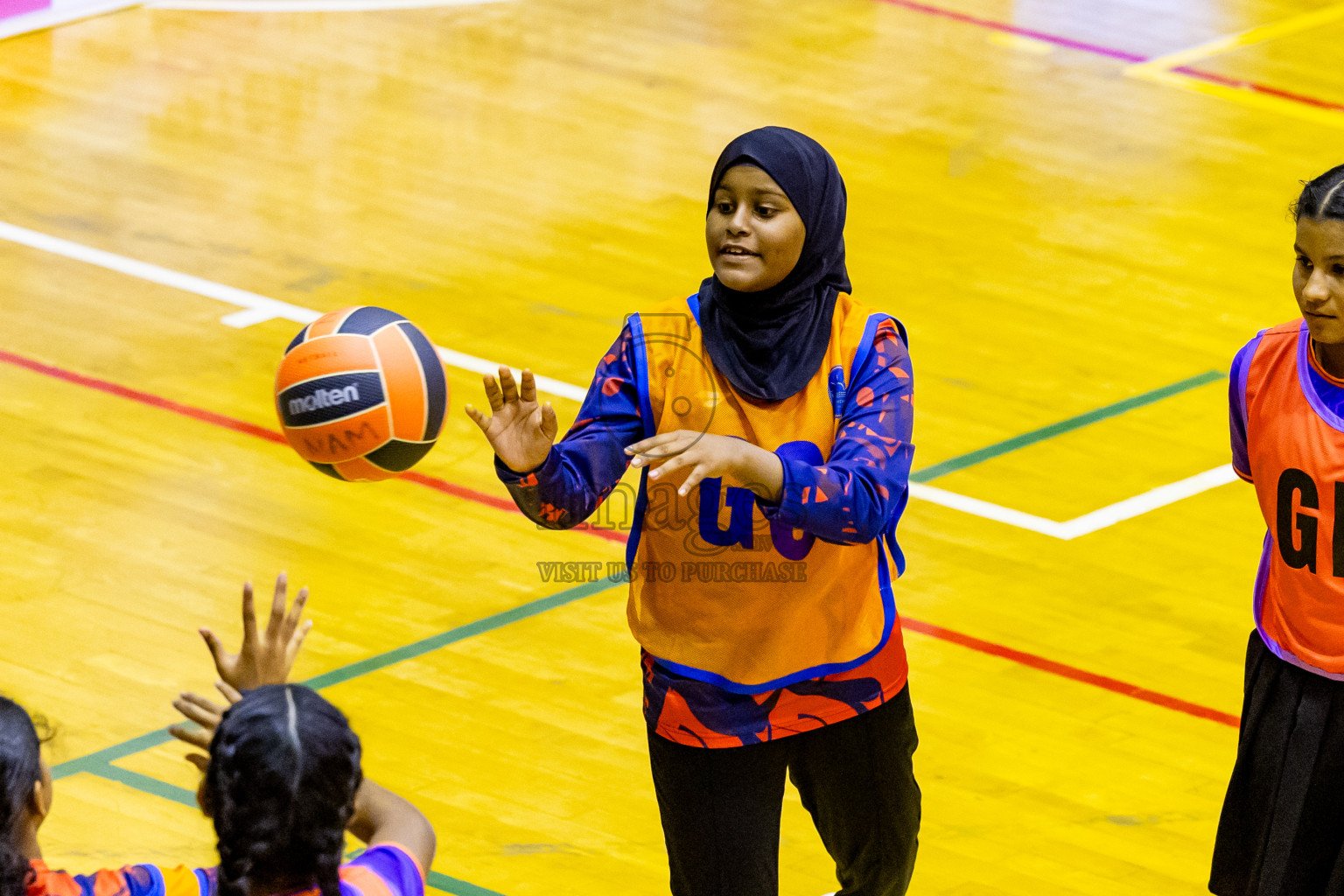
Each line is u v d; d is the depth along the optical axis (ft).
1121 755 51.47
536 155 96.17
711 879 38.01
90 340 75.10
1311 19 121.39
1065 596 59.88
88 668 53.78
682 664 37.52
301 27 113.29
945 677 54.95
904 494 36.06
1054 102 106.22
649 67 108.88
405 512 63.87
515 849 46.65
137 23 112.57
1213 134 102.42
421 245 85.46
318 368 36.50
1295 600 36.63
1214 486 67.31
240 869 25.94
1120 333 79.46
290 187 91.04
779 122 101.86
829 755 38.47
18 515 62.13
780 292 36.70
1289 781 36.88
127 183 90.43
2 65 104.37
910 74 109.60
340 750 26.66
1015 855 46.85
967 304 81.51
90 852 45.32
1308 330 36.40
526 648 56.08
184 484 64.90
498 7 117.80
